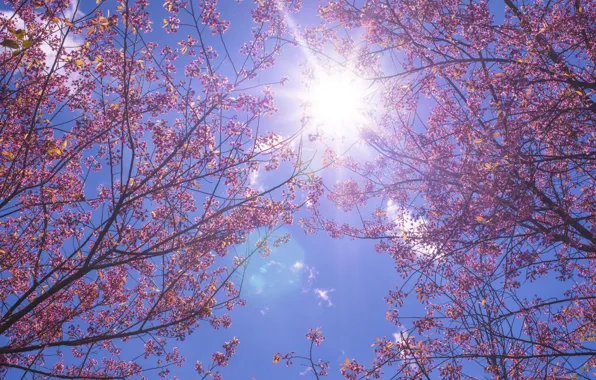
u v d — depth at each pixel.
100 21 6.43
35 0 6.09
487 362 6.93
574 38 7.76
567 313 8.34
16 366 6.02
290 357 7.51
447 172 8.50
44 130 7.27
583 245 6.87
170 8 6.92
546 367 6.05
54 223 7.51
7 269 7.23
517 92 7.24
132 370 9.15
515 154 6.26
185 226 8.06
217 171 7.06
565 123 7.01
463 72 8.88
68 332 7.78
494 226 6.95
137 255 6.61
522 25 8.02
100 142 7.61
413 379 6.73
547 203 7.20
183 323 7.71
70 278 6.17
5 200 6.10
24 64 6.73
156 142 7.48
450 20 8.84
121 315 8.65
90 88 7.54
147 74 7.40
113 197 6.64
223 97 7.29
